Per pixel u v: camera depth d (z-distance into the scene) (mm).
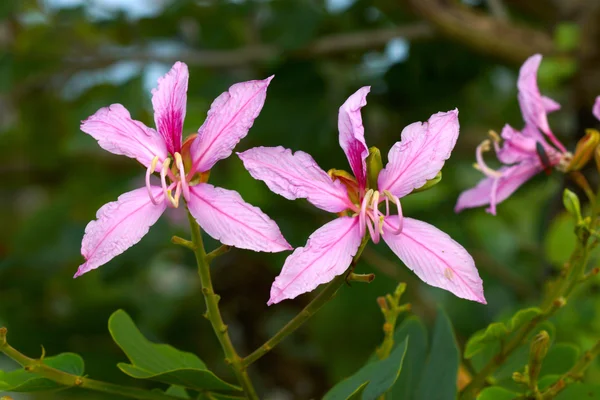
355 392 560
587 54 896
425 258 559
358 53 1077
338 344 1023
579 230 617
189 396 624
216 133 565
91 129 569
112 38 1154
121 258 1057
